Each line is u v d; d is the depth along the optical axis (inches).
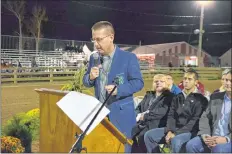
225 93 174.2
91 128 117.7
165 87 205.8
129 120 137.3
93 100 123.7
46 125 154.0
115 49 138.9
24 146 227.3
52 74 882.1
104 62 139.5
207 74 1149.7
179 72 1096.8
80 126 119.0
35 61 1142.3
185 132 185.6
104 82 137.8
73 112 122.5
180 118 189.8
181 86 268.1
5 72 880.3
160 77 206.2
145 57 1376.7
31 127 246.2
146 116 202.8
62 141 144.3
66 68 943.0
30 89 692.7
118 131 128.5
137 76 136.3
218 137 167.8
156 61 1763.0
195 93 190.2
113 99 135.1
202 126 177.5
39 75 877.2
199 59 1362.0
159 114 200.5
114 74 136.8
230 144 166.6
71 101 124.8
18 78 818.8
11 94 587.2
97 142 130.0
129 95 136.1
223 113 172.4
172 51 1827.0
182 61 1846.7
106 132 130.5
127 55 138.2
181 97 193.0
